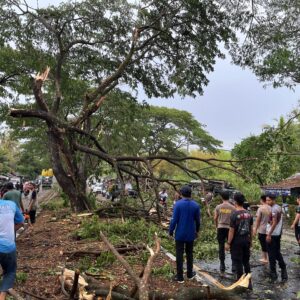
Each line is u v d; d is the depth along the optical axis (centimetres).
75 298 605
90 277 693
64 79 2162
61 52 1914
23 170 8031
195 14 1769
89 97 1756
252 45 1678
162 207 1800
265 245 1012
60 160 1806
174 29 1889
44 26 1966
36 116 1530
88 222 1293
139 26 1867
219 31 1798
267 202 1006
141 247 1014
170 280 790
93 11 1938
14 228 603
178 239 784
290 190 2498
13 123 2514
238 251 766
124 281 732
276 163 2594
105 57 2091
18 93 2395
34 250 1038
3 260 571
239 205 781
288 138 1619
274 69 1456
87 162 2178
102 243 1076
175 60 1977
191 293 630
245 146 1595
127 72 2038
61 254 945
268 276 897
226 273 909
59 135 1645
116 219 1534
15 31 1920
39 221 1788
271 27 1623
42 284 699
